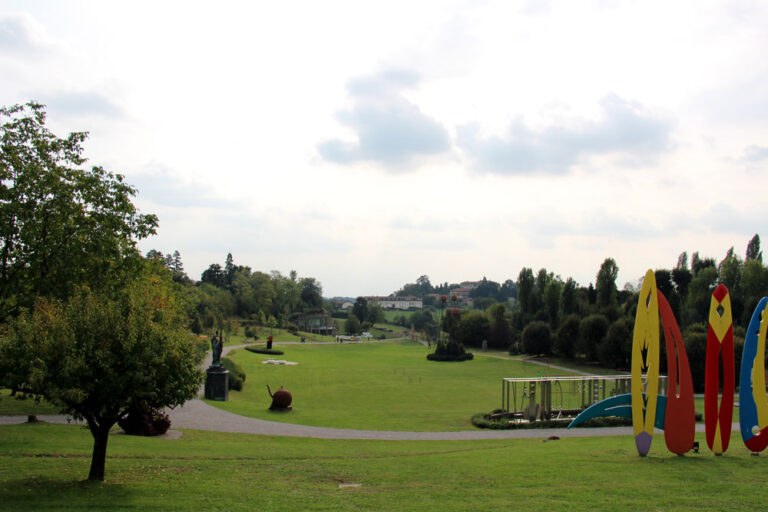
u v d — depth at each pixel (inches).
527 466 869.8
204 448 978.7
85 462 800.3
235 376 2124.8
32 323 666.8
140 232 1368.1
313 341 5364.2
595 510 625.9
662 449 1043.9
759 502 665.0
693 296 3941.9
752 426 960.9
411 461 913.5
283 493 676.1
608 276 3941.9
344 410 1770.4
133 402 691.4
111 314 681.0
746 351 971.9
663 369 2847.0
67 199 1203.9
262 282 7199.8
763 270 3457.2
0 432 990.4
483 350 4596.5
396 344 5354.3
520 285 4886.8
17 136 1202.6
